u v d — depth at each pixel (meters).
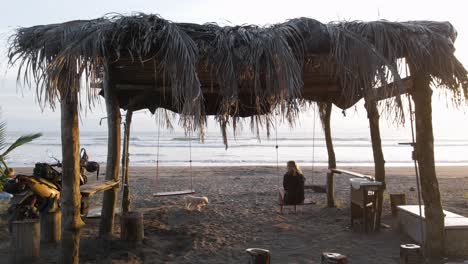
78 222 5.18
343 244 7.02
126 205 8.54
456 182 17.78
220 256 6.44
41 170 7.11
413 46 5.16
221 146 53.97
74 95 4.67
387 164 32.53
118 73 6.59
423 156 5.89
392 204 9.13
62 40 4.53
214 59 4.80
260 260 4.42
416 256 5.13
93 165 8.56
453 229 6.04
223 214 9.66
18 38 4.65
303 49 4.97
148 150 45.44
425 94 5.73
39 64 4.56
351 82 5.18
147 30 4.48
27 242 5.79
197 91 4.53
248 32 4.88
